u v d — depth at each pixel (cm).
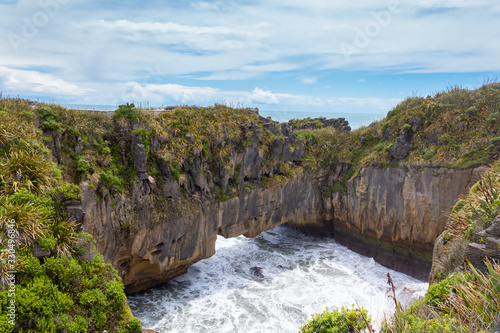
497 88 3225
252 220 2933
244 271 2825
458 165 2723
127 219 1967
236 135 2675
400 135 3141
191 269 2786
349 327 903
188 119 2480
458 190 2709
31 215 1167
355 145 3622
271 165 3027
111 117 2139
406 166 2994
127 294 2302
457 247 1344
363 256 3250
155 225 2105
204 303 2269
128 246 2025
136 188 2014
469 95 3219
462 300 827
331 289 2528
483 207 1357
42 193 1315
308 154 3491
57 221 1313
